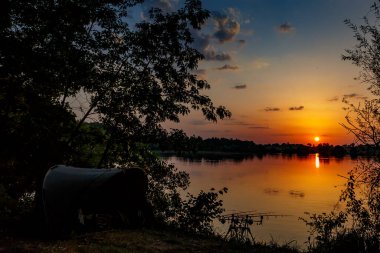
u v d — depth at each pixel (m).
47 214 10.90
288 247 12.22
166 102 16.72
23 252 8.80
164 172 16.53
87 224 12.04
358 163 11.20
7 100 13.90
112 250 9.60
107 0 15.30
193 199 14.81
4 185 16.42
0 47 13.33
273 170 131.12
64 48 14.69
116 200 13.52
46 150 15.01
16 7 13.34
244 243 11.99
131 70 16.44
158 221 14.12
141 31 16.56
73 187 11.36
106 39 15.79
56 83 14.73
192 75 17.11
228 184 77.44
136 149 17.30
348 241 10.73
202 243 11.51
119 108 16.42
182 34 16.95
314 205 49.50
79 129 17.11
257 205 49.06
